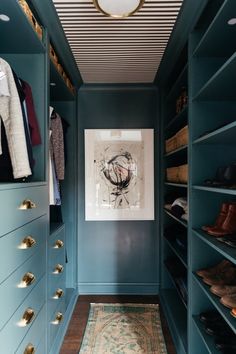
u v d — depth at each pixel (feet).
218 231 5.00
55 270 6.27
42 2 4.95
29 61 5.64
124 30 5.98
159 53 7.13
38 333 4.89
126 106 9.57
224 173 4.88
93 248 9.55
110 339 6.71
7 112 4.40
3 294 3.41
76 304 8.68
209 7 4.92
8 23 4.50
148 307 8.43
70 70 7.86
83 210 9.58
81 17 5.48
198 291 5.64
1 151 4.41
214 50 5.32
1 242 3.37
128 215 9.53
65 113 9.24
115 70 8.21
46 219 5.49
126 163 9.53
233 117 5.71
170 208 8.06
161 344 6.54
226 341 4.60
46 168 5.60
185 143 6.54
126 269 9.55
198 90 5.63
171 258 8.99
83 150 9.55
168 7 5.18
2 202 3.41
